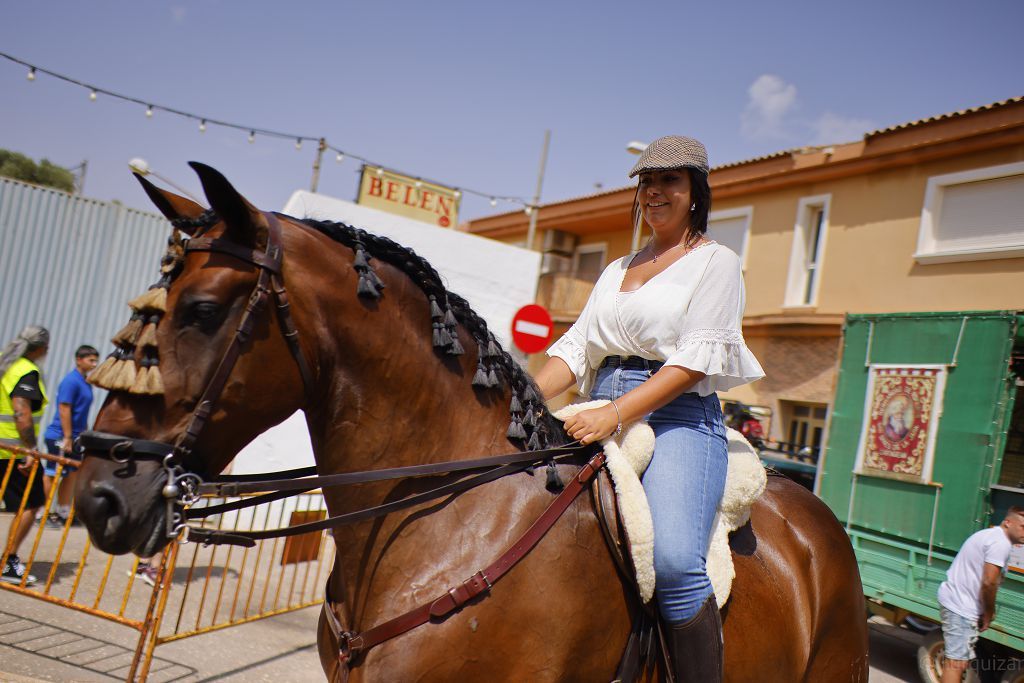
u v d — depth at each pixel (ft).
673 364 6.30
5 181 29.68
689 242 7.06
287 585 20.40
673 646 6.29
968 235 37.52
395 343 5.99
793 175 45.93
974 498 20.12
